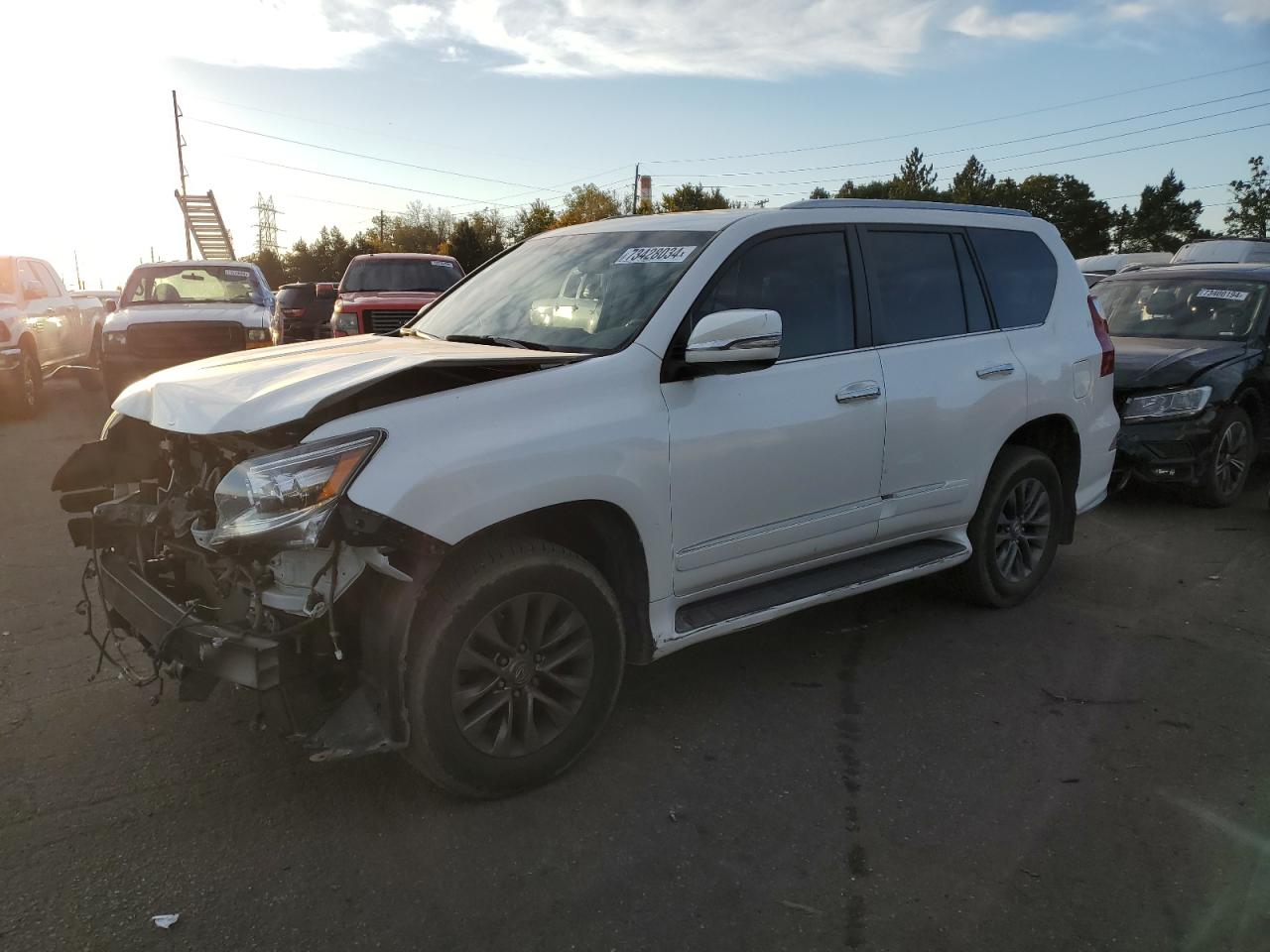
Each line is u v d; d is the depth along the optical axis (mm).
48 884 2643
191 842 2852
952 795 3189
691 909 2600
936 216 4543
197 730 3518
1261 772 3363
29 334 11633
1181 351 7277
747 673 4145
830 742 3547
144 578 3186
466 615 2883
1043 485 4934
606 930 2512
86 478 3621
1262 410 7383
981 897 2664
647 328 3408
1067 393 4891
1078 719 3752
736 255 3693
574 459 3041
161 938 2445
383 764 3322
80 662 4094
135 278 12578
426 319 4398
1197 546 6172
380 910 2570
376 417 2777
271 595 2754
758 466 3596
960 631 4652
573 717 3211
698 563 3521
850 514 4008
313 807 3045
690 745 3510
